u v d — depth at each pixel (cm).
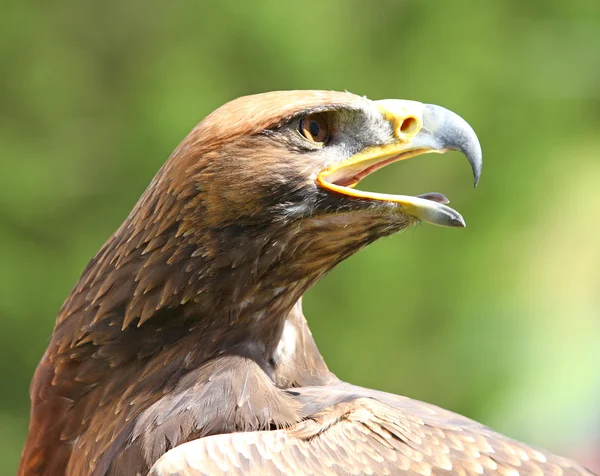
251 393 579
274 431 560
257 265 585
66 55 1329
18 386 1323
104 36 1325
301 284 605
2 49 1320
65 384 610
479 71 1314
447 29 1312
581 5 1423
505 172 1331
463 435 598
